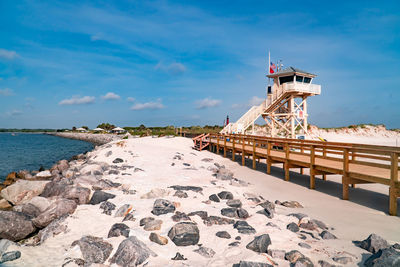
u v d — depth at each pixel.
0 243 5.28
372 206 8.52
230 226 6.33
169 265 4.55
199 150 24.72
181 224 5.79
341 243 5.53
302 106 27.86
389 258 4.20
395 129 64.06
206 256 4.88
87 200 8.20
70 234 5.96
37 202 7.48
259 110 27.70
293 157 13.17
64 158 28.11
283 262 4.62
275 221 6.80
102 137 60.72
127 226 6.12
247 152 17.48
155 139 29.08
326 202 9.01
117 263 4.66
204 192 9.35
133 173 12.61
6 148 41.19
